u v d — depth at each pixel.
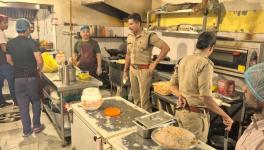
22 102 2.75
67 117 2.70
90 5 4.96
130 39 2.95
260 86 0.82
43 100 3.48
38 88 2.85
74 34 4.95
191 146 1.18
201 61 1.64
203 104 1.74
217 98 2.24
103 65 4.64
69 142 2.71
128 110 1.78
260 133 0.81
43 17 4.71
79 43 3.75
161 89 2.65
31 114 3.36
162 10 3.59
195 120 1.77
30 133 2.88
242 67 2.29
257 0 2.46
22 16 4.49
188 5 3.12
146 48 2.79
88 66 3.68
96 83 2.67
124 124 1.53
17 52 2.57
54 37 4.84
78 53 3.73
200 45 1.69
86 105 1.75
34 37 4.71
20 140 2.75
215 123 2.54
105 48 5.11
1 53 3.51
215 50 2.54
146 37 2.76
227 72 2.46
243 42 2.34
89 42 3.73
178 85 1.97
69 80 2.58
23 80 2.66
